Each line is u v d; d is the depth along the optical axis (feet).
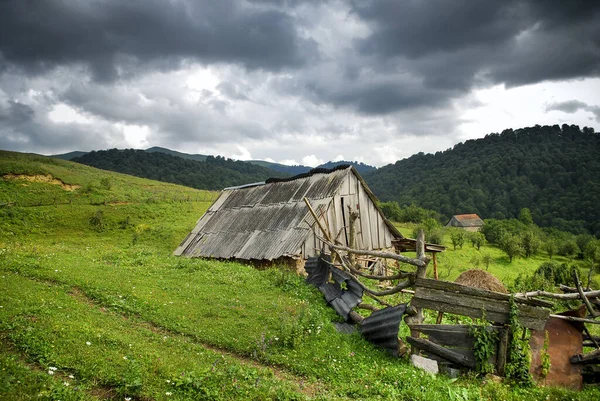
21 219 173.58
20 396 22.15
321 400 26.18
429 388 29.27
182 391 25.35
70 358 27.61
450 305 35.73
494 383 30.66
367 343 38.81
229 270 68.44
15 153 362.33
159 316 41.24
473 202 588.09
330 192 87.40
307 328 39.47
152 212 211.20
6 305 35.68
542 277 113.50
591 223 453.58
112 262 69.21
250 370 29.63
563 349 34.32
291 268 76.18
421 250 36.94
